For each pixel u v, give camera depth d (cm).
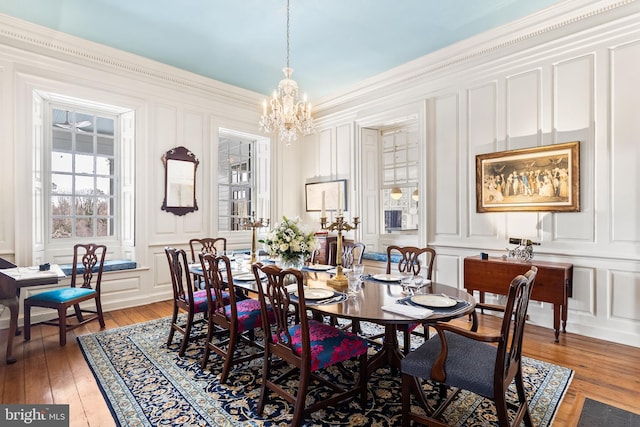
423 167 429
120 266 414
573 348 289
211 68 450
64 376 243
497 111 370
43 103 392
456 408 204
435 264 421
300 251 264
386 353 238
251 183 603
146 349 291
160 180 452
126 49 398
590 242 314
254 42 379
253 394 220
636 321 292
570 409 203
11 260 342
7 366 258
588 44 312
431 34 364
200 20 336
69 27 350
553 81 333
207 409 203
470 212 392
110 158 454
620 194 298
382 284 257
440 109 418
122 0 303
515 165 354
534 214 347
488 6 315
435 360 172
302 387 179
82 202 431
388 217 544
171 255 296
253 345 257
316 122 583
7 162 341
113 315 389
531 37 343
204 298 294
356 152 523
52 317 369
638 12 286
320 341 200
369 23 341
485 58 376
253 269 206
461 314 187
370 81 482
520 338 177
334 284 246
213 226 507
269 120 339
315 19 333
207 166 500
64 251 413
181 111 473
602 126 306
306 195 604
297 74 468
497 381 152
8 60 340
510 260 341
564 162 324
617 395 218
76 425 188
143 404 208
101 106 420
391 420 193
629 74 293
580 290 320
